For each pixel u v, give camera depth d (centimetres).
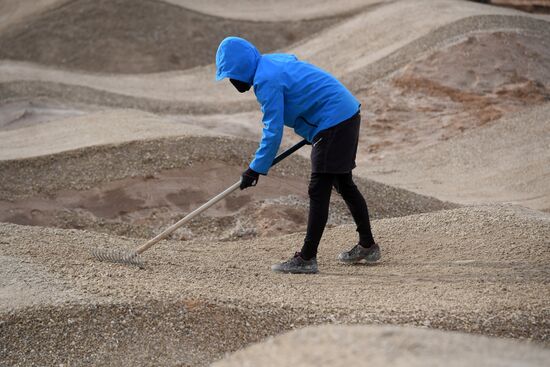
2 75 4422
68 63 5138
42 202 2023
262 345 751
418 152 3503
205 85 4772
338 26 5322
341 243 1667
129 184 2075
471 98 3841
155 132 2417
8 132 2866
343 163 1390
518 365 628
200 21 5562
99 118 2878
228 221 1961
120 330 1105
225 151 2206
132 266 1385
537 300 1206
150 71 5109
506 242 1558
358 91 4050
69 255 1412
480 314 1145
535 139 3372
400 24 4756
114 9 5569
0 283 1212
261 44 5322
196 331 1113
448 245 1588
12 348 1075
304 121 1388
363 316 1138
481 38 4175
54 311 1118
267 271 1452
